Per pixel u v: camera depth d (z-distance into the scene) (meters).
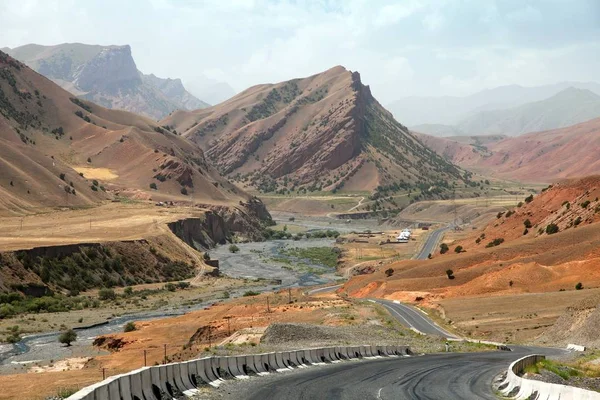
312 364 39.00
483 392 30.02
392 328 73.75
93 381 49.62
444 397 27.58
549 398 26.98
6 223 189.12
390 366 39.12
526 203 188.50
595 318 65.12
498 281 113.94
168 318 102.62
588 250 121.56
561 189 176.75
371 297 129.88
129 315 116.88
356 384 30.19
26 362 74.12
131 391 21.41
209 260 198.38
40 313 117.88
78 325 104.81
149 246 178.25
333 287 156.38
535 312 88.19
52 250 147.88
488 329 81.12
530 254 134.12
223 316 95.38
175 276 173.88
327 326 67.81
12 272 131.88
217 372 29.84
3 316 111.88
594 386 33.12
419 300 113.88
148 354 72.31
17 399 37.94
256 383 29.56
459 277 127.62
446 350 56.00
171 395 24.08
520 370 36.28
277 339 57.62
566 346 64.44
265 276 187.12
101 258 158.88
